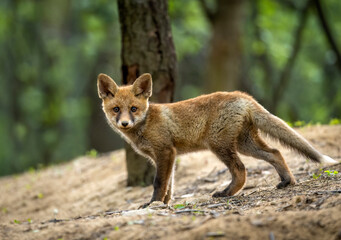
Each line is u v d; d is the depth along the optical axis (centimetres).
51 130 3625
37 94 3622
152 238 623
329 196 704
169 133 948
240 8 2519
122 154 1675
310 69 3092
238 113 901
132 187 1244
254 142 927
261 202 782
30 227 797
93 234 675
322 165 1045
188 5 2753
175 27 2838
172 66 1216
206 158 1316
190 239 596
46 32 3538
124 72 1213
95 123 3472
